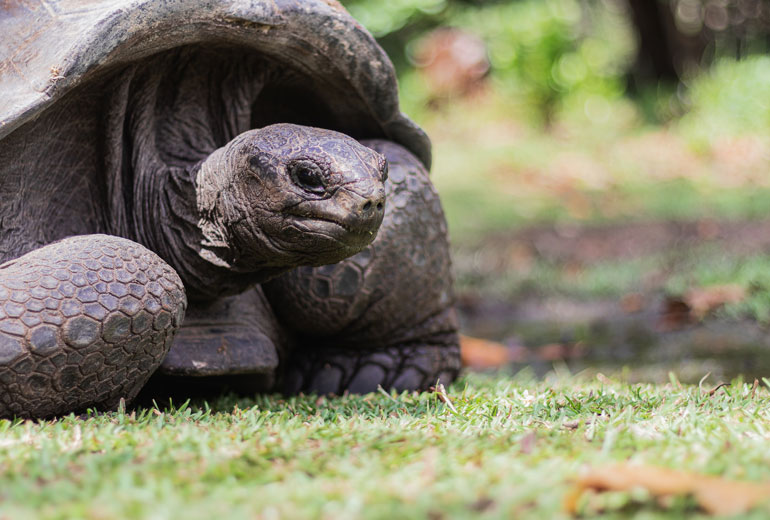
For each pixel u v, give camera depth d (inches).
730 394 92.4
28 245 91.5
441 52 557.3
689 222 317.4
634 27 548.1
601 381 110.6
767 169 414.6
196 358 96.0
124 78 92.8
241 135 90.2
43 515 52.0
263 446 68.4
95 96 93.4
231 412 90.7
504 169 442.9
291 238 84.4
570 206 370.9
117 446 67.7
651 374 141.1
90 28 84.2
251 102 105.0
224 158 89.2
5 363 75.9
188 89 102.5
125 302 81.0
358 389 115.0
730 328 180.1
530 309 222.7
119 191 98.0
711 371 140.0
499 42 561.3
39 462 62.5
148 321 82.7
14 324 76.2
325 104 111.3
